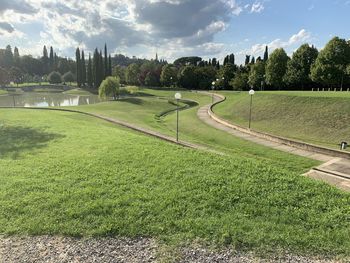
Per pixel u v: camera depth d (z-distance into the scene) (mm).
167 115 42469
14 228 5383
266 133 20703
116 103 51406
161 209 6137
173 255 4645
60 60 152250
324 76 51938
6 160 9500
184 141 18172
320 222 5789
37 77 137625
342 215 6074
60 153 10438
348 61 51000
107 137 13844
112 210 6070
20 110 28469
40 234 5250
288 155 15828
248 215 6000
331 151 15703
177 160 9477
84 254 4664
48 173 8227
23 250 4766
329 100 24062
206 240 5070
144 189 7125
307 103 25500
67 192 6918
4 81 99312
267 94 32750
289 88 63781
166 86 96125
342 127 19844
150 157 9852
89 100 75562
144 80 102312
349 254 4770
